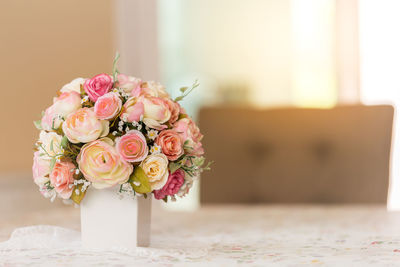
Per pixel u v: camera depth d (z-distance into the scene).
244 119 2.07
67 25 2.42
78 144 0.82
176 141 0.82
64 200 0.85
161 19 3.18
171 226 1.19
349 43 3.13
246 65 3.27
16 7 2.24
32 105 2.29
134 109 0.80
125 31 2.76
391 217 1.30
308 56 3.24
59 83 2.39
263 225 1.19
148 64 2.83
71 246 0.88
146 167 0.81
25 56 2.27
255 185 2.06
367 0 3.16
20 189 2.08
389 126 2.02
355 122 2.03
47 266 0.73
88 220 0.86
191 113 3.25
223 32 3.25
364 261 0.75
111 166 0.79
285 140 2.05
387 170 2.02
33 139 2.29
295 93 3.27
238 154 2.06
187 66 3.24
